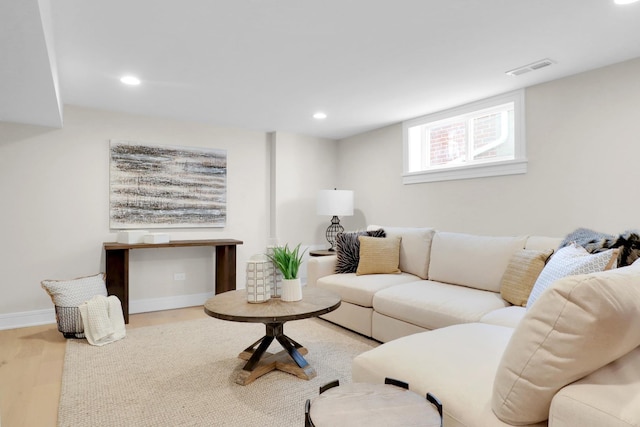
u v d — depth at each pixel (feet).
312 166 16.19
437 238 10.27
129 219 12.45
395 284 9.73
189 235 13.58
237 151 14.65
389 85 9.86
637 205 8.07
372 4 6.09
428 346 5.00
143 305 12.71
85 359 8.32
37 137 11.10
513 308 7.11
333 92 10.42
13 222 10.80
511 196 10.41
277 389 6.86
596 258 5.40
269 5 6.10
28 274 10.98
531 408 3.22
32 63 6.22
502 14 6.39
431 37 7.23
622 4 6.06
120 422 5.77
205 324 11.12
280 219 15.30
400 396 3.73
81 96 10.71
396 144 13.94
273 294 7.95
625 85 8.26
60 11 6.17
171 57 8.09
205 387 6.93
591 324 2.80
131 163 12.50
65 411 6.09
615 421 2.66
